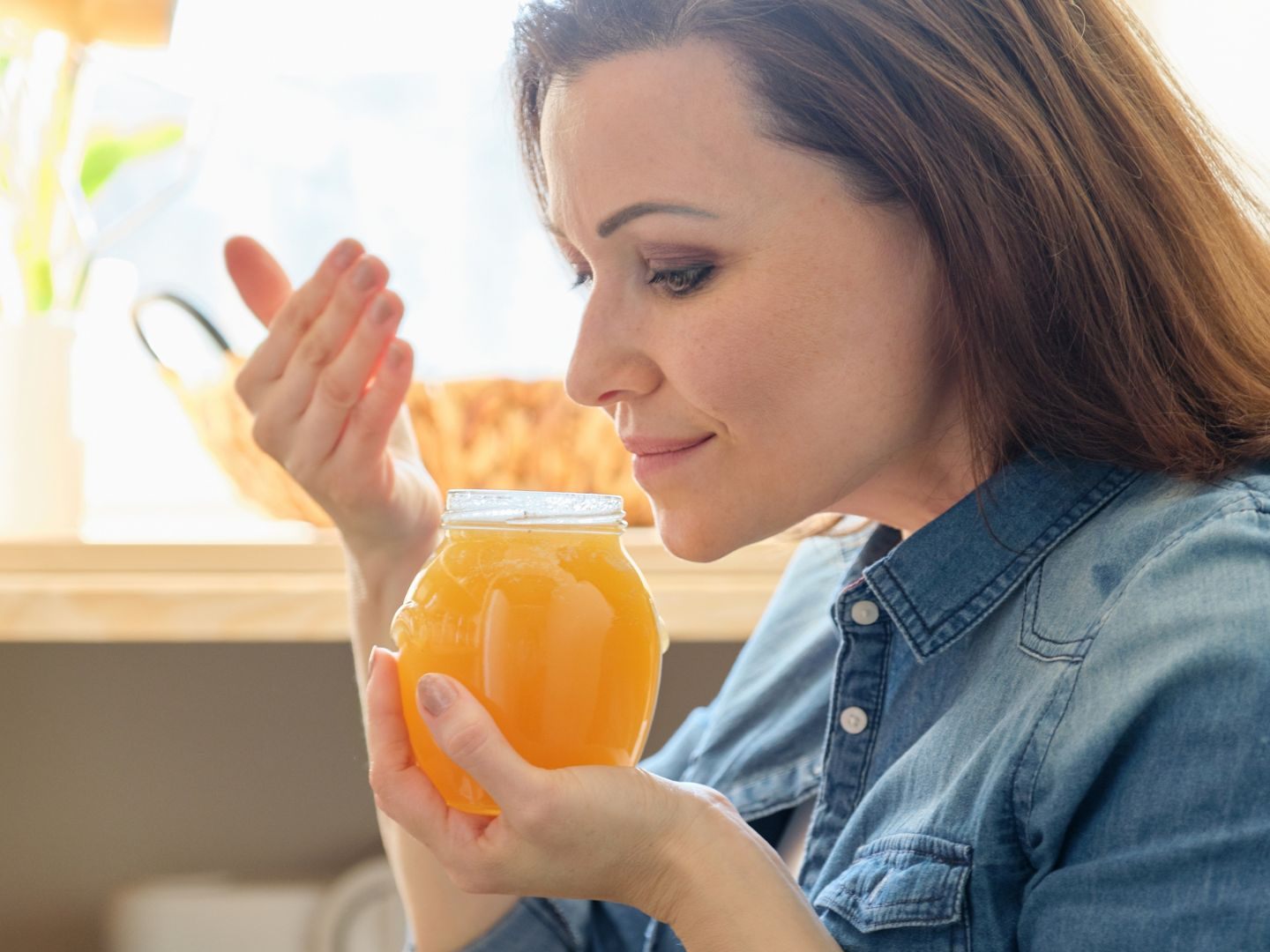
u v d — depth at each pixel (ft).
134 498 7.34
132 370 7.35
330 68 7.38
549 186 2.65
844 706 2.77
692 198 2.44
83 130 5.87
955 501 2.85
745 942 2.15
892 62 2.46
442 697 2.06
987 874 2.26
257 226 7.41
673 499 2.62
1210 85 5.99
